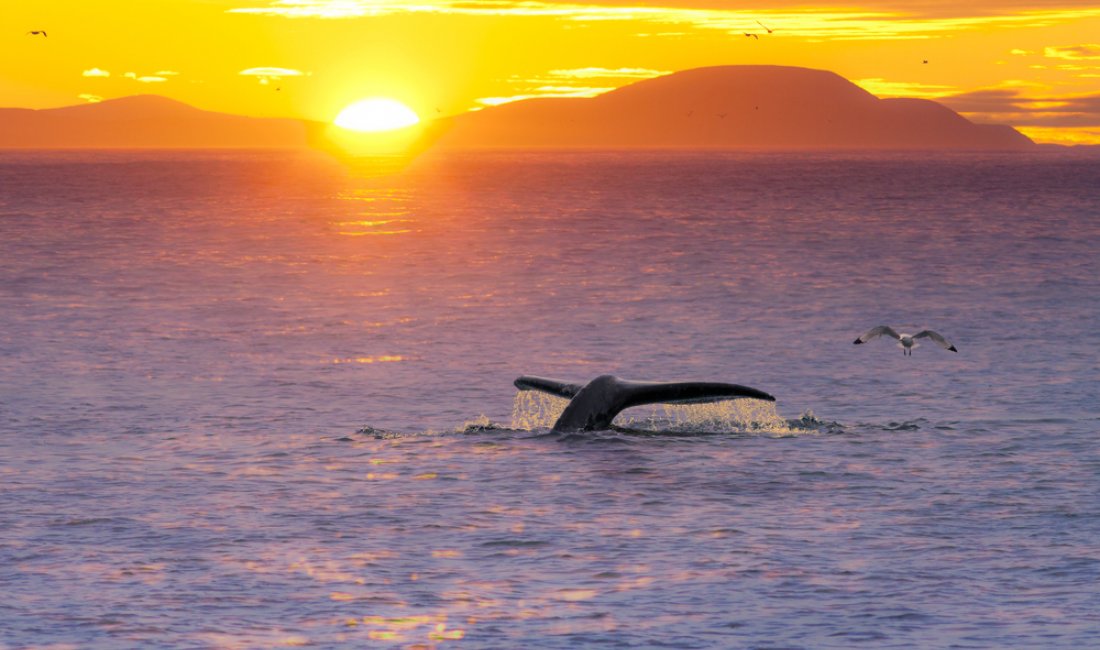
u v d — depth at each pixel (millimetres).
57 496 71062
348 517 65750
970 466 77562
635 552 58281
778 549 58469
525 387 92500
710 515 65500
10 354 143625
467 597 51406
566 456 80812
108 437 93688
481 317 178375
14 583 53219
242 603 50594
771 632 46719
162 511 67250
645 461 78938
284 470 78500
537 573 55031
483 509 67250
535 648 45062
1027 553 57188
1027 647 44688
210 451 86188
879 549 58312
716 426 91375
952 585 52375
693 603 50344
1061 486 71625
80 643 45531
